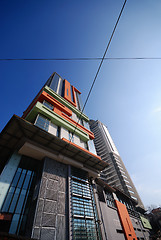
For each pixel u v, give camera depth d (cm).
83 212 1641
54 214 1353
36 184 1544
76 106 4297
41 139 1717
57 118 2456
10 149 1697
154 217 6138
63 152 1964
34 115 2272
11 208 1248
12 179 1407
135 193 6038
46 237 1156
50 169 1705
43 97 2767
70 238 1277
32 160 1755
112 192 3112
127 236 2328
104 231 1783
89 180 2239
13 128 1494
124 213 2906
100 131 10106
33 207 1320
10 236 857
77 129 2842
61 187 1648
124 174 6850
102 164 2314
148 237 3775
